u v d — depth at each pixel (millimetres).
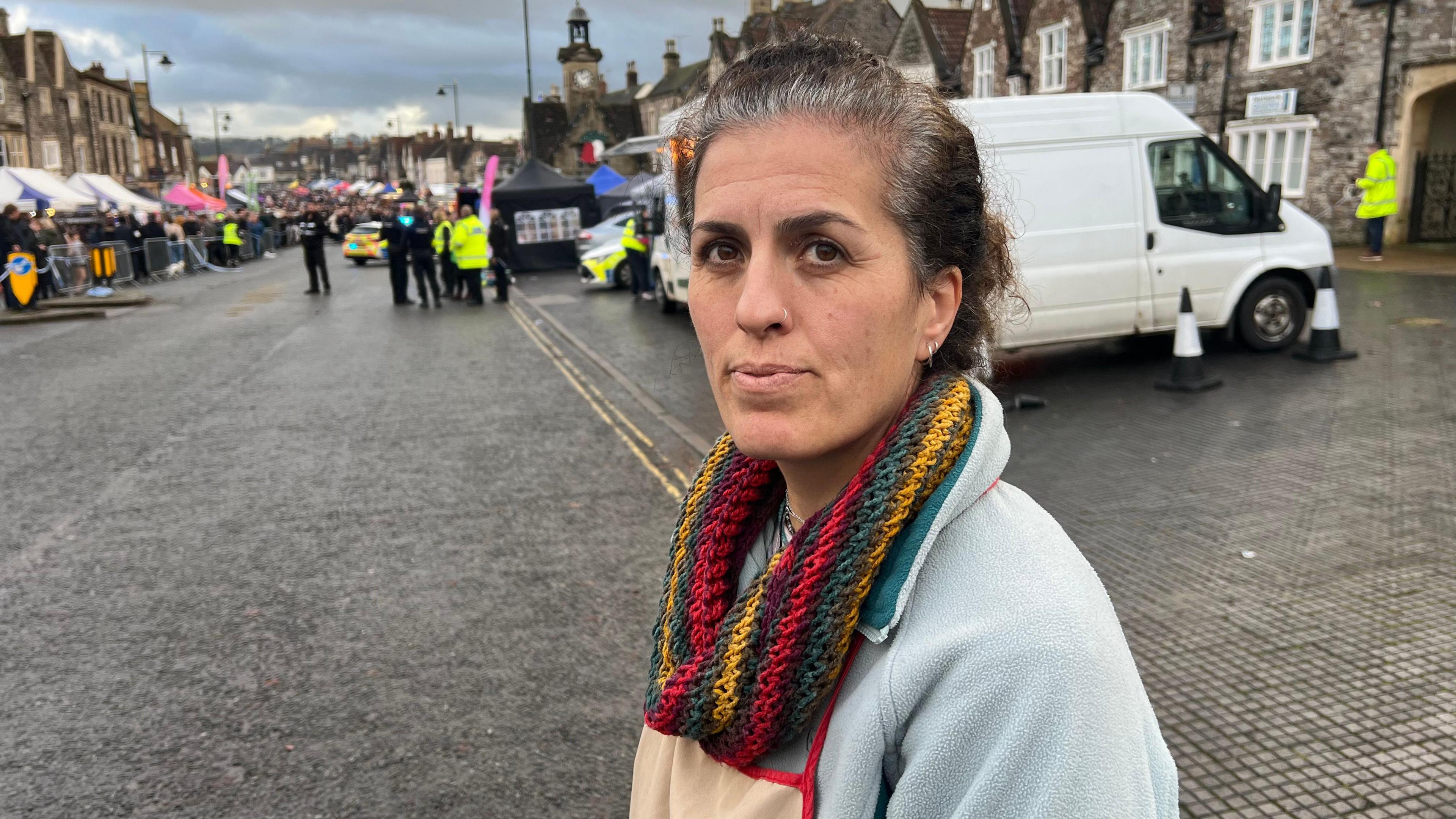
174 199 36656
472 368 10297
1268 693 3178
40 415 8500
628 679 3574
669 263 13305
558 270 22734
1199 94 20156
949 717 683
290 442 7285
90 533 5344
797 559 765
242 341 12930
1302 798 2660
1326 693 3152
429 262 16844
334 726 3322
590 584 4445
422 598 4348
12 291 16281
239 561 4867
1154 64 21250
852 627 730
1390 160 14969
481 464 6500
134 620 4207
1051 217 7645
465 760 3107
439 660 3758
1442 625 3557
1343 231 17406
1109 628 697
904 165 751
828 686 734
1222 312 8203
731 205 751
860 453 815
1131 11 21938
